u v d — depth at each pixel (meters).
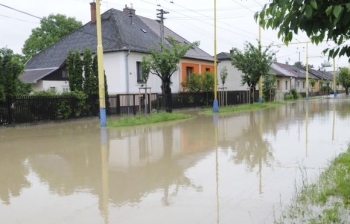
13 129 16.05
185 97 29.30
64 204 5.38
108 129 15.70
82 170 7.68
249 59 31.55
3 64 16.42
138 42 28.33
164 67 21.44
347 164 6.89
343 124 15.51
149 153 9.56
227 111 25.55
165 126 16.64
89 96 20.66
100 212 4.97
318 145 9.96
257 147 10.02
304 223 4.26
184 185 6.25
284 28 3.16
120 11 32.12
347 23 2.99
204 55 37.62
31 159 9.10
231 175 6.85
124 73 25.98
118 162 8.44
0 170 7.86
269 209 4.84
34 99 17.61
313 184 5.77
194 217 4.66
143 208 5.09
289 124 16.17
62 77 28.12
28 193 6.03
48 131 15.27
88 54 20.89
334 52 3.50
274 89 41.94
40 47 38.91
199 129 15.12
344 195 5.08
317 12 3.03
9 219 4.81
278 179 6.41
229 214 4.72
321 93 69.25
